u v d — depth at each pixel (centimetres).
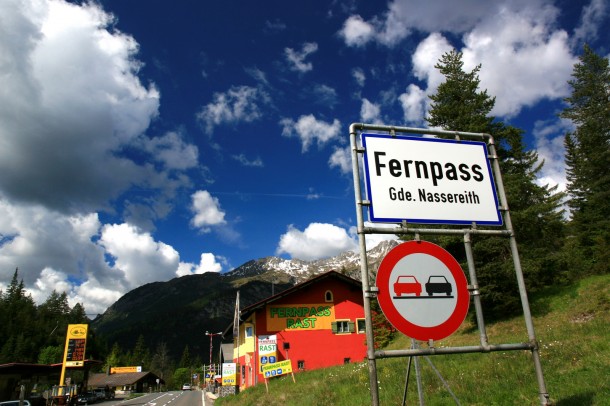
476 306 520
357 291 3256
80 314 14875
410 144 582
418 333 489
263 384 2531
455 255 2661
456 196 576
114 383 9775
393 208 544
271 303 3123
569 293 2325
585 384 773
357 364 2072
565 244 3453
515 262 565
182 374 14738
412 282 509
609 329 1282
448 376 1119
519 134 2733
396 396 1008
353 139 564
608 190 3822
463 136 613
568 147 4634
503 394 837
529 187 2684
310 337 3083
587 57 4288
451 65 2961
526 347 519
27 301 13125
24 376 4059
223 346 5928
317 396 1356
